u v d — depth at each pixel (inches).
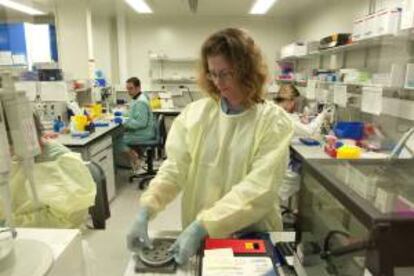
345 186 26.6
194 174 46.8
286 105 159.9
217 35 40.3
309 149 109.3
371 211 21.4
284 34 269.4
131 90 175.8
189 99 262.7
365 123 125.7
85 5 187.5
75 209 45.9
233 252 33.0
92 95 187.9
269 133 42.0
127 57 267.4
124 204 135.3
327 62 197.5
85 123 129.9
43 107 138.2
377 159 34.7
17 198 40.9
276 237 41.6
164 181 44.4
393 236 20.1
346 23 172.7
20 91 25.8
